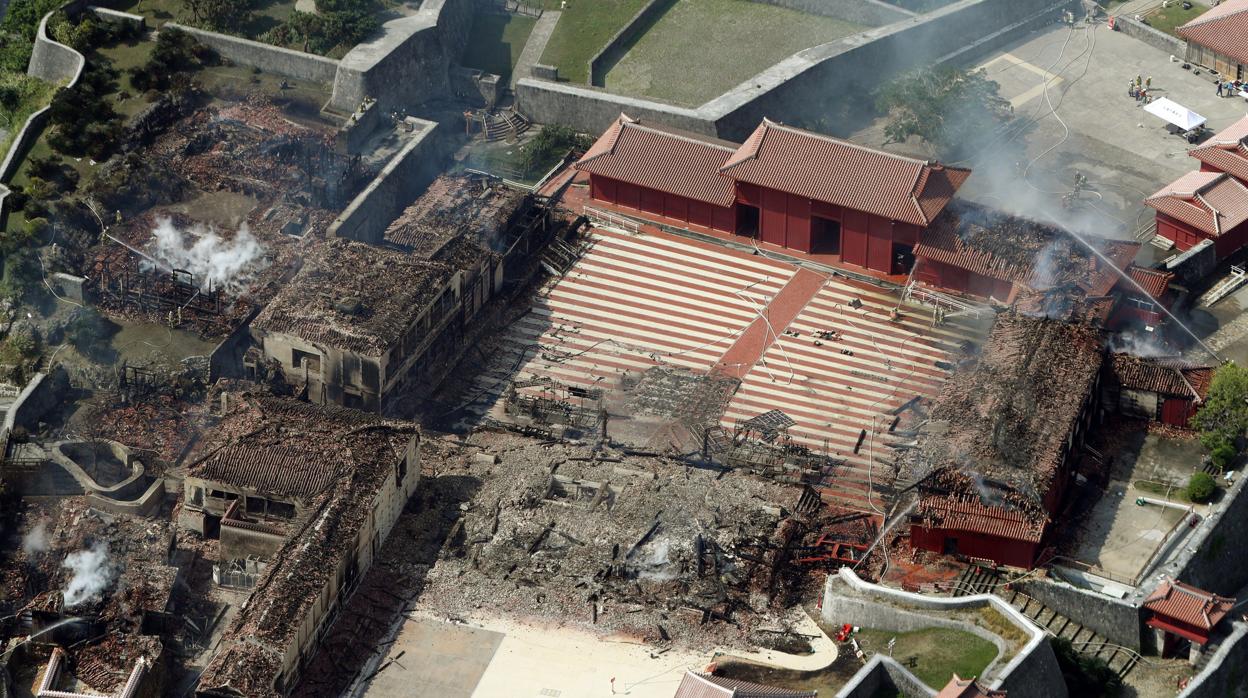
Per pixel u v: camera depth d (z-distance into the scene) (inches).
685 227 6742.1
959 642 4854.8
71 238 6269.7
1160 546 5319.9
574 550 5260.8
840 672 4869.6
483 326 6250.0
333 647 4980.3
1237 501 5364.2
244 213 6432.1
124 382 5713.6
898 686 4682.6
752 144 6565.0
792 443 5669.3
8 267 6107.3
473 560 5260.8
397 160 6668.3
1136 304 6151.6
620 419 5821.9
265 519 5167.3
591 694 4842.5
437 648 4987.7
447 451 5664.4
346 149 6707.7
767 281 6491.1
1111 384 5812.0
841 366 6112.2
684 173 6683.1
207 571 5206.7
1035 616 5073.8
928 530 5236.2
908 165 6368.1
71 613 4911.4
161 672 4835.1
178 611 5073.8
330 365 5684.1
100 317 5994.1
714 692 4552.2
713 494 5428.2
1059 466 5349.4
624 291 6451.8
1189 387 5743.1
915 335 6235.2
